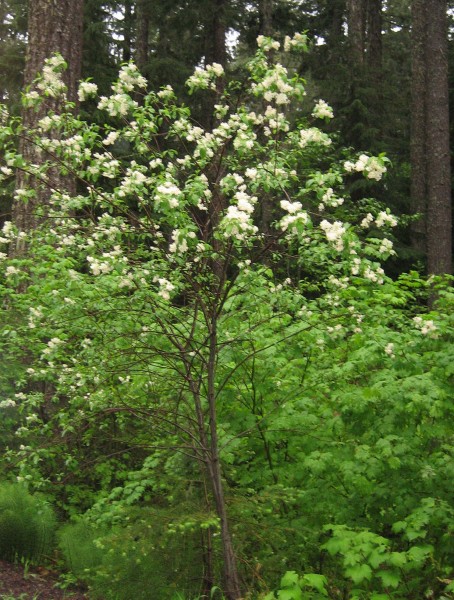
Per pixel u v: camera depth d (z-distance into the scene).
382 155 3.70
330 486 4.34
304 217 3.38
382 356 4.32
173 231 3.61
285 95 4.00
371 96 15.98
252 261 3.89
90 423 5.02
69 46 7.96
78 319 4.09
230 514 4.04
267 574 4.04
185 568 4.08
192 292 3.90
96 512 4.75
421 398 4.04
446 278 5.45
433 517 3.94
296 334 4.15
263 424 4.44
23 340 5.54
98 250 4.07
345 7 21.70
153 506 4.36
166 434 4.86
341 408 4.39
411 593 4.11
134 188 3.79
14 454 5.31
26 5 17.19
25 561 5.04
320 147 4.42
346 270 3.94
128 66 4.14
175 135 4.34
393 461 4.05
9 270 4.56
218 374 4.51
